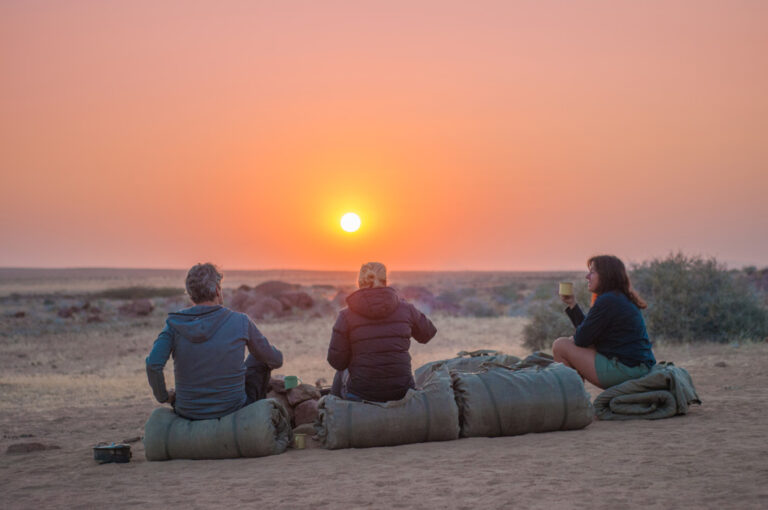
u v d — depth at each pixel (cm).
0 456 657
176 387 616
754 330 1622
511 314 3569
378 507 407
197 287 620
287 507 417
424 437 601
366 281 632
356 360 622
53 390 1370
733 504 371
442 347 2094
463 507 397
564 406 616
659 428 609
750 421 617
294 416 696
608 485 423
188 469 548
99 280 13050
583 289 1872
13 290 8225
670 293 1670
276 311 3588
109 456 594
